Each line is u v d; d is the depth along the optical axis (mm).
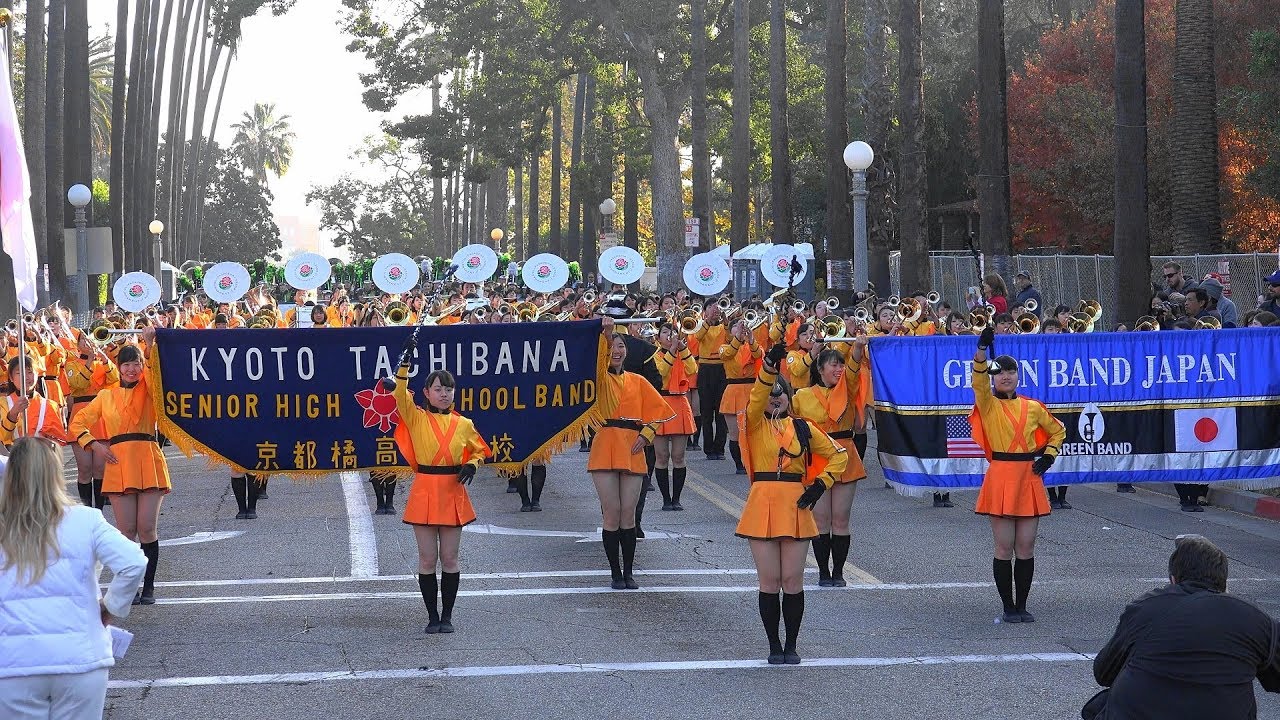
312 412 11664
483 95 56656
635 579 11812
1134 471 13633
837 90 32969
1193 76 27859
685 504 15867
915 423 13094
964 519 14820
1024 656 9234
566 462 20000
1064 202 43469
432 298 28328
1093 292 32250
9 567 5352
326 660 9180
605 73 58656
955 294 35125
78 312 34719
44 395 13727
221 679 8711
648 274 70688
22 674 5297
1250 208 38031
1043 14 53125
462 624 10188
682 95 50125
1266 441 13672
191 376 11445
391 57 54156
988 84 24469
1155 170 38750
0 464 5715
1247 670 5438
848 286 32844
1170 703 5422
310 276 26453
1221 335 13656
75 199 35250
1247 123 33594
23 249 9250
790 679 8680
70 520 5492
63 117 40469
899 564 12406
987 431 10133
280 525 14711
